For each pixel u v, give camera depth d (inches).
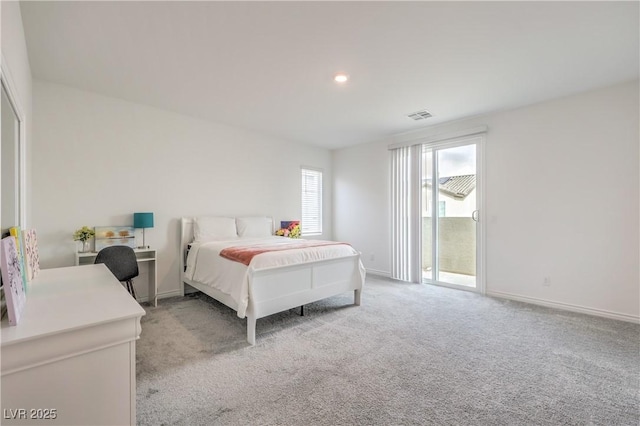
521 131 144.4
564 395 69.9
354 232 225.1
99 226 130.5
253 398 68.4
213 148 169.9
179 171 156.2
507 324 114.4
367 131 187.9
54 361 34.3
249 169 187.3
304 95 130.6
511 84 118.7
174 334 104.7
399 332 106.7
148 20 79.0
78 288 54.5
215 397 68.7
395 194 196.4
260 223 181.8
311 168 225.6
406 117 159.5
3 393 31.5
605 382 75.1
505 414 63.2
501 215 151.1
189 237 156.6
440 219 177.6
